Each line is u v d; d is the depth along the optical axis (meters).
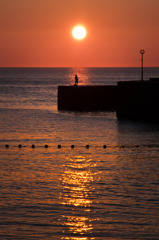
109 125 64.94
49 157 40.00
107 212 24.00
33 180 30.72
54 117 77.38
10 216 23.30
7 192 27.53
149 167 35.44
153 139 51.12
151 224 22.23
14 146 46.69
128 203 25.47
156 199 26.22
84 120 72.25
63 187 28.92
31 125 65.69
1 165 36.06
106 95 90.81
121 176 32.09
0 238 20.55
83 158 39.56
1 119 73.81
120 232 21.28
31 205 25.06
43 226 22.00
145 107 67.88
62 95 93.56
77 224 22.27
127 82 71.56
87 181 30.56
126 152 42.69
